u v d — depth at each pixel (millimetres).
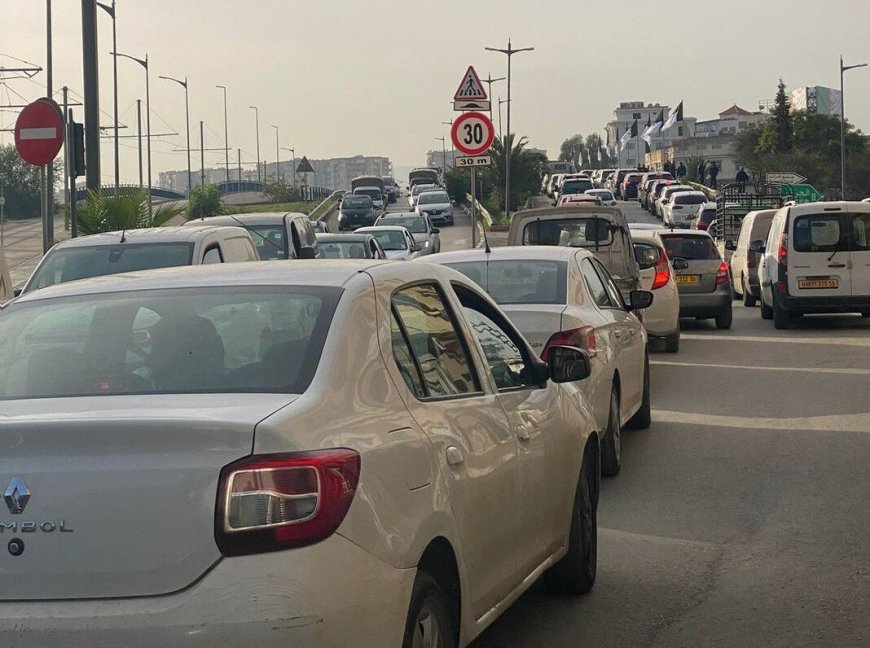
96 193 21344
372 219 60344
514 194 73625
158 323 4426
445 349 5027
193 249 12516
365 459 3824
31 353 4402
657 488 9234
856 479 9430
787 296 21719
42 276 12391
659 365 17062
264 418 3668
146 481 3566
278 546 3531
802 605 6352
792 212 21781
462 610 4527
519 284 9953
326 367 4066
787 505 8602
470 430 4801
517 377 5895
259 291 4551
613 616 6215
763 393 14117
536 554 5652
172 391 4047
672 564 7160
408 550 3924
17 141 15273
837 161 99875
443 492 4324
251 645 3461
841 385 14625
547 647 5758
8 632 3545
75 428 3594
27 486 3609
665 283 18266
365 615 3674
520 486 5312
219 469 3557
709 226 46156
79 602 3553
